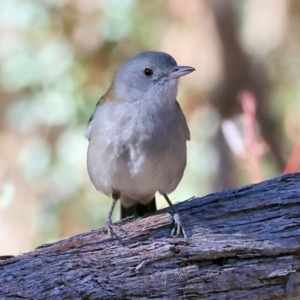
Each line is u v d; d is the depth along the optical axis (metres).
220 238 6.18
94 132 7.27
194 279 6.02
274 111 13.73
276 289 6.10
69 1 13.66
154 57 7.29
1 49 13.51
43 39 13.48
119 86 7.32
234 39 13.52
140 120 7.03
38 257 6.08
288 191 6.55
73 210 13.28
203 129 13.67
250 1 14.13
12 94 13.88
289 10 14.26
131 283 5.98
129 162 7.12
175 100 7.28
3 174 13.38
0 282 5.89
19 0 13.49
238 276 6.06
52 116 13.11
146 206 8.07
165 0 13.97
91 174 7.48
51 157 13.36
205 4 13.60
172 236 6.28
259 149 9.17
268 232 6.26
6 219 13.02
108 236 6.25
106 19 13.66
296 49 14.55
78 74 13.38
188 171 13.45
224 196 6.62
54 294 5.86
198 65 13.77
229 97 13.55
